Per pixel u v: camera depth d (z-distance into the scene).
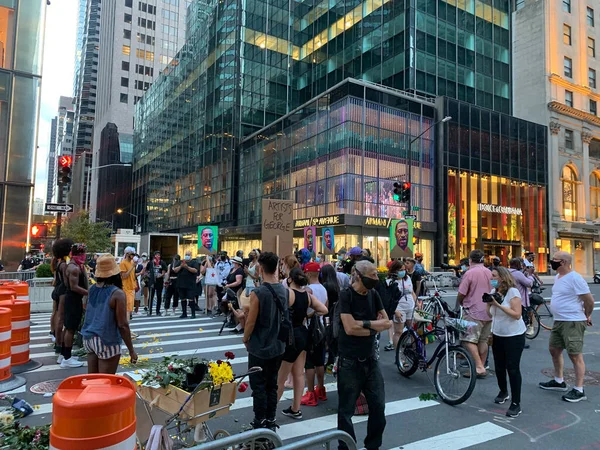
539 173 38.31
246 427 4.63
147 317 12.96
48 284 14.68
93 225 44.31
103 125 108.94
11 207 20.20
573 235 39.94
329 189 31.03
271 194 38.88
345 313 4.08
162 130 63.88
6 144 20.20
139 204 72.19
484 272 7.10
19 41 20.83
